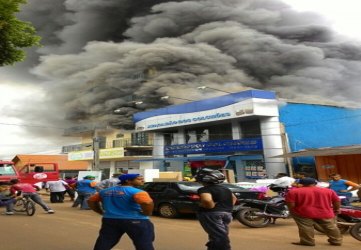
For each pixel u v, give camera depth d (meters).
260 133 26.44
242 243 8.09
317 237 8.84
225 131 29.02
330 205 7.92
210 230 5.37
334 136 28.20
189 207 12.59
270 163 25.20
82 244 7.95
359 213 9.02
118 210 4.63
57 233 9.46
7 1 6.66
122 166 42.69
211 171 5.53
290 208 7.93
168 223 11.69
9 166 22.14
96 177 22.62
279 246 7.74
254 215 10.69
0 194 13.77
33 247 7.64
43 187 28.03
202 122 28.69
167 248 7.57
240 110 26.00
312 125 27.58
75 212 14.88
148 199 4.54
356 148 19.34
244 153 27.25
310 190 7.86
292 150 26.05
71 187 20.73
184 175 30.58
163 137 33.59
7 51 7.17
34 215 13.71
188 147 29.69
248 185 15.66
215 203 5.43
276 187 12.16
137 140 43.50
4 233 9.46
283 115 26.67
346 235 9.20
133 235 4.57
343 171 21.52
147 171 22.73
